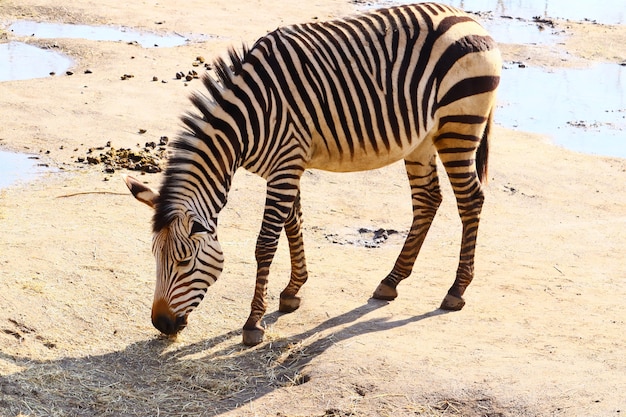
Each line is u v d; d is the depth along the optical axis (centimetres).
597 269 660
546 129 1070
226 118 498
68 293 561
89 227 679
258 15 1638
